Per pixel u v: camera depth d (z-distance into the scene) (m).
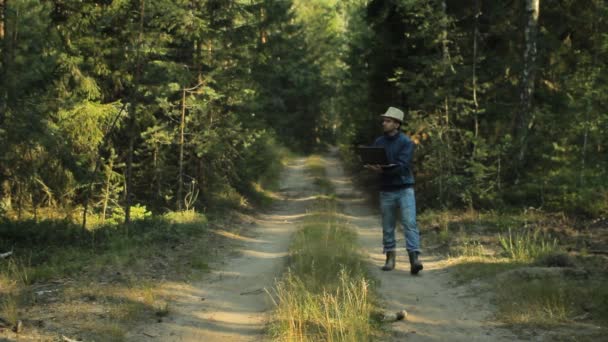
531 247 8.55
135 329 5.07
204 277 7.71
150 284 6.75
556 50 17.08
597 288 5.78
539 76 17.48
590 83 13.21
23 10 10.27
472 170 14.55
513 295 5.91
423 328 5.20
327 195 23.27
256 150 21.59
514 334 4.84
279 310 5.47
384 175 8.05
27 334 4.61
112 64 13.73
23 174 12.18
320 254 8.34
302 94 52.69
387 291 6.79
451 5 18.14
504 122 16.84
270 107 30.64
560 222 11.66
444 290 6.88
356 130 27.86
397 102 21.09
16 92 9.57
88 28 13.83
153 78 13.34
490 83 16.47
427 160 16.94
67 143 12.06
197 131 15.73
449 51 17.39
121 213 14.05
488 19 18.11
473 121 17.48
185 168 17.00
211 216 15.12
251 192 21.45
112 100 15.16
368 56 21.78
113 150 13.68
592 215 12.16
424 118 16.36
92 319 5.15
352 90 29.05
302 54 51.97
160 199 16.17
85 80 13.14
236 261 9.31
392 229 8.22
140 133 15.06
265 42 17.47
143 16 12.27
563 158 13.71
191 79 14.74
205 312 5.88
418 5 15.79
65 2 13.44
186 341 4.86
